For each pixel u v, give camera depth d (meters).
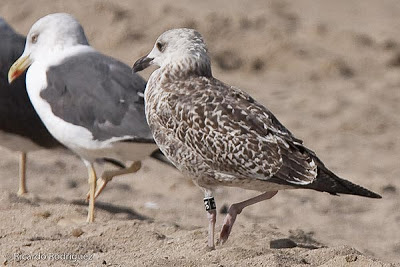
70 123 12.73
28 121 14.04
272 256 10.24
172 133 10.93
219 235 11.55
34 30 13.39
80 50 13.26
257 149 10.53
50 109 12.86
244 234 11.90
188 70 11.23
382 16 29.55
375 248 13.38
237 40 25.08
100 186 13.46
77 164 17.56
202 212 14.95
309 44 25.50
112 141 12.55
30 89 13.09
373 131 20.42
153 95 11.21
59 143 14.33
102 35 24.88
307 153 10.64
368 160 18.50
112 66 12.97
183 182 16.78
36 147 14.40
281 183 10.50
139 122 12.54
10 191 14.42
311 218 15.04
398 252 13.23
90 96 12.68
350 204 15.84
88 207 13.70
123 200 15.45
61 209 13.09
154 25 25.52
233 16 26.08
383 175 17.53
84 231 12.15
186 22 25.56
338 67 24.23
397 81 23.77
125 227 11.96
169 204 15.38
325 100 22.14
